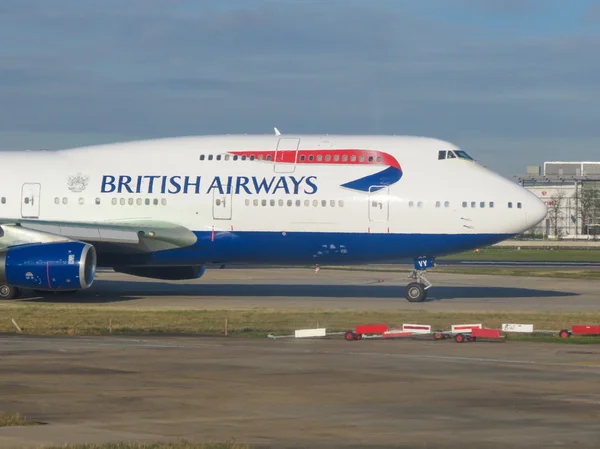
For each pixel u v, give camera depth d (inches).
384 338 1833.2
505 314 2316.7
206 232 2682.1
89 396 1184.2
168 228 2674.7
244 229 2672.2
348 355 1578.5
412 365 1465.3
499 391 1238.9
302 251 2682.1
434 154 2687.0
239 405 1136.8
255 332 1935.3
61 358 1513.3
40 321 2111.2
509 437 971.3
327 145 2709.2
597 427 1021.8
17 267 2513.5
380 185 2645.2
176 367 1427.2
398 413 1094.4
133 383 1282.0
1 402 1139.3
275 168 2691.9
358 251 2667.3
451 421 1050.7
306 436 973.2
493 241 2642.7
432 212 2623.0
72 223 2667.3
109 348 1646.2
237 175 2694.4
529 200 2637.8
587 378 1346.0
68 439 942.4
